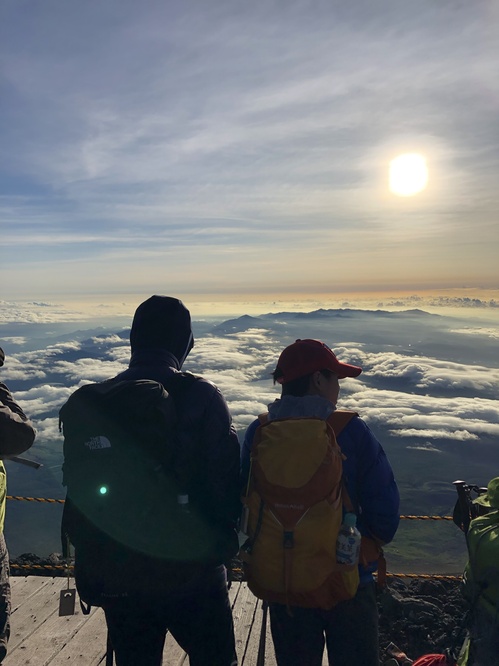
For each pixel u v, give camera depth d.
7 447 2.82
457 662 2.82
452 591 6.60
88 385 2.51
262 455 2.46
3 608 3.08
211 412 2.42
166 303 2.70
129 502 2.26
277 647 2.59
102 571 2.29
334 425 2.58
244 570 2.58
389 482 2.54
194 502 2.36
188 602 2.35
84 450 2.32
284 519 2.37
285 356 2.76
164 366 2.57
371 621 2.52
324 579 2.35
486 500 2.79
